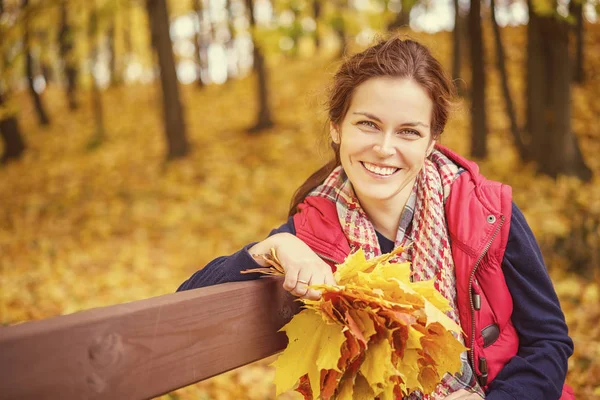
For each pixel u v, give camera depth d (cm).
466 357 149
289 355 121
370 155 140
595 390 304
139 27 1639
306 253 130
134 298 542
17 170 1198
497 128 941
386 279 120
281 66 1600
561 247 494
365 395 121
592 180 704
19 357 89
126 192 933
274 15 709
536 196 662
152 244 722
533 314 149
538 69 722
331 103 152
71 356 95
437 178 155
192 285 146
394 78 137
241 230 739
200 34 1611
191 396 333
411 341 116
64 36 1199
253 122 1207
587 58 1182
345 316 115
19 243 779
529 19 714
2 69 724
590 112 957
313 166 935
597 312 398
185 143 1055
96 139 1295
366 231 151
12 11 740
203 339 116
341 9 682
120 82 1816
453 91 151
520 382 145
